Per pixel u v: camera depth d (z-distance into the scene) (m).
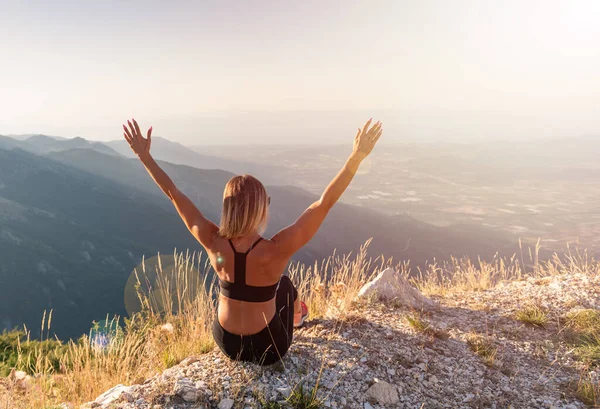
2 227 163.88
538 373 3.21
